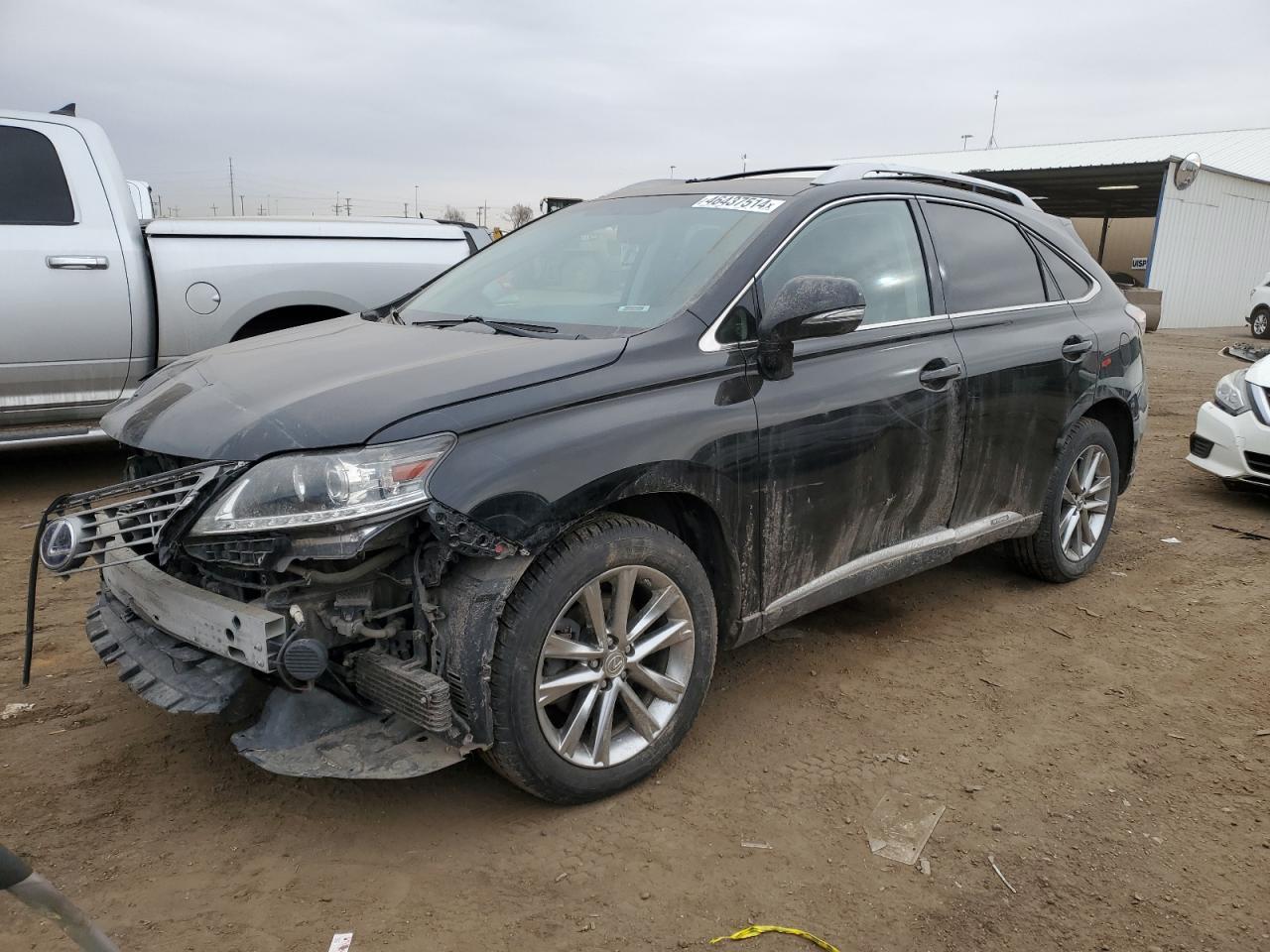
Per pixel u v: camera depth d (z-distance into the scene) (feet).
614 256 11.96
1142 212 123.95
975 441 13.10
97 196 19.61
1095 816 9.59
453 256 23.29
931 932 7.92
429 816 9.32
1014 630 14.23
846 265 11.87
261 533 7.84
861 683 12.34
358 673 8.63
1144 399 16.90
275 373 9.55
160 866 8.46
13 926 7.69
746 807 9.57
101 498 8.50
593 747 9.29
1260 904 8.35
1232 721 11.60
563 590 8.73
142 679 9.13
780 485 10.55
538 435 8.63
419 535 8.46
